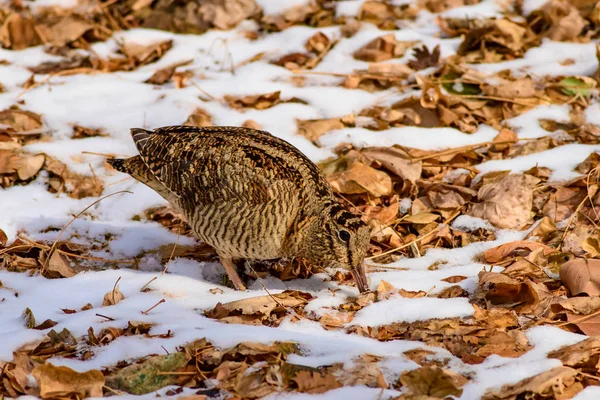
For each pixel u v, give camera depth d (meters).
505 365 7.92
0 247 10.62
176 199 10.11
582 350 8.07
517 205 11.00
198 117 12.95
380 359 7.96
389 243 10.70
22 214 11.25
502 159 12.34
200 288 9.77
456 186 11.53
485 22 15.56
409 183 11.73
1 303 9.37
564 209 11.16
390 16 16.28
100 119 13.20
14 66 14.73
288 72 14.57
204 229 9.84
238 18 16.12
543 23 15.84
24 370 7.79
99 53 15.27
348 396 7.40
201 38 15.76
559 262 10.09
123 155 12.41
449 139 12.72
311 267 10.38
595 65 14.45
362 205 11.53
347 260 9.50
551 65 14.59
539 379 7.47
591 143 12.66
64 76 14.52
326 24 16.08
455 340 8.38
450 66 14.36
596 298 9.00
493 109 13.54
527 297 9.04
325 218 9.55
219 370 7.76
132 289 9.63
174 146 10.06
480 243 10.59
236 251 9.78
